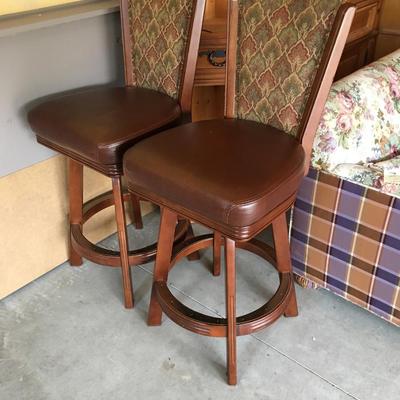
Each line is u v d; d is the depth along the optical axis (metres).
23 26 1.42
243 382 1.46
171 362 1.53
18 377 1.48
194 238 1.74
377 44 2.56
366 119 1.63
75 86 1.71
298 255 1.72
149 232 2.13
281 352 1.56
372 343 1.59
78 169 1.69
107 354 1.56
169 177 1.19
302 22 1.27
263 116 1.44
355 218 1.48
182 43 1.51
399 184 1.45
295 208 1.62
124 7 1.62
